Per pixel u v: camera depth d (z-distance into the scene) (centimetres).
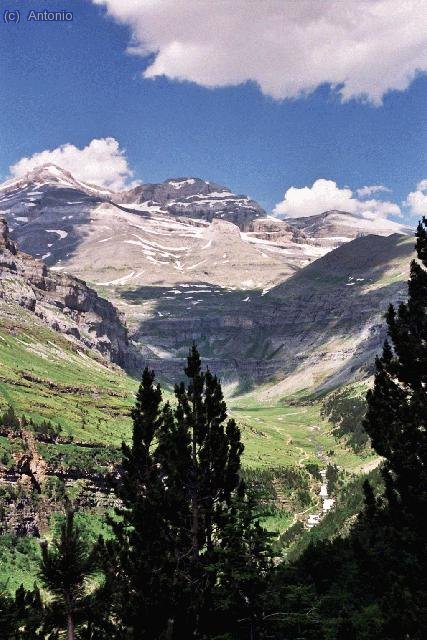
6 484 17375
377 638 4044
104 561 5041
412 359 4431
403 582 3959
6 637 4731
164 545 5200
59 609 4734
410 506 4081
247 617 4769
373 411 4534
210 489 5462
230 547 4900
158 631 4684
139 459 5681
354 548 4597
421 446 4175
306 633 4869
